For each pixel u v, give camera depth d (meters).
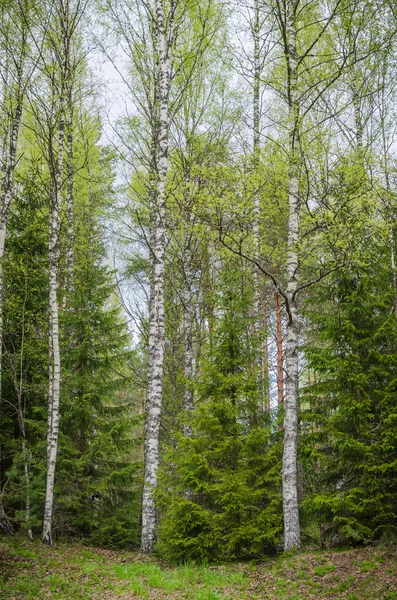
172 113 15.48
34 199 15.34
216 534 10.81
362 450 10.38
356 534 9.76
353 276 12.14
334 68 13.30
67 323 15.52
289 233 11.41
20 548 11.07
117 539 14.04
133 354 16.23
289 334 11.20
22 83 13.40
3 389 14.46
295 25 11.83
